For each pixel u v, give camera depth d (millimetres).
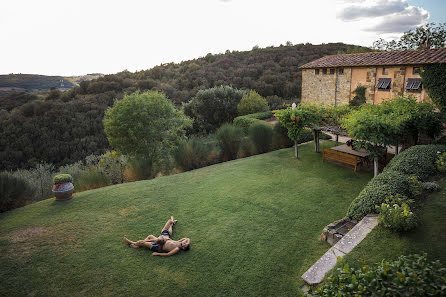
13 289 4766
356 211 6211
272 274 4945
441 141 10359
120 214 7477
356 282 2947
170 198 8461
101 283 4855
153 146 15711
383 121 8086
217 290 4605
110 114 15719
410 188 6379
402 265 3133
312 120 11711
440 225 4973
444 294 2574
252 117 23000
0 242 6188
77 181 10969
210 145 13555
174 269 5160
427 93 14711
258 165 11570
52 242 6168
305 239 5977
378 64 16578
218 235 6258
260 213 7230
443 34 28141
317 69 21281
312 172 10273
